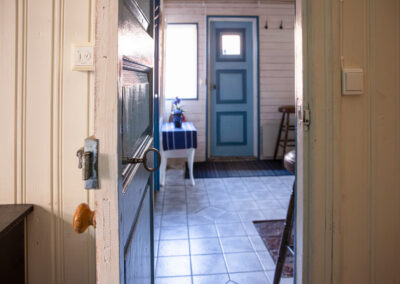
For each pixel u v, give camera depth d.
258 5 4.96
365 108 1.25
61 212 1.27
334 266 1.27
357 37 1.22
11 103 1.22
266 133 5.14
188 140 3.63
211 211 3.01
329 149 1.23
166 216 2.89
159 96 3.47
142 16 1.10
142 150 1.14
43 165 1.25
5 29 1.20
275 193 3.54
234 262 2.10
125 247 0.84
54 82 1.24
